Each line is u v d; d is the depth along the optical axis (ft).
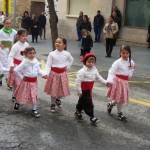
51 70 24.61
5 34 29.43
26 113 24.12
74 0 76.28
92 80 22.72
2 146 18.57
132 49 62.18
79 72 22.52
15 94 24.11
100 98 28.91
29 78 23.41
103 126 22.53
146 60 51.75
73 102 27.20
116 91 23.72
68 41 72.13
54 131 21.13
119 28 68.33
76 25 73.10
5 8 52.34
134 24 68.23
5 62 29.68
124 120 23.86
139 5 67.21
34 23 67.62
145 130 22.33
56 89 24.44
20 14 96.68
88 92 22.74
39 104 26.30
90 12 72.69
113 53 56.59
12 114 23.71
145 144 20.15
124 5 68.28
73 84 33.30
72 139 20.10
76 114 23.66
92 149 18.92
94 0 71.61
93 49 59.98
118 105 23.99
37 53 53.36
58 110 25.17
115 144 19.83
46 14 79.71
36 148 18.57
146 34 66.23
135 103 28.27
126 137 20.98
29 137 19.98
